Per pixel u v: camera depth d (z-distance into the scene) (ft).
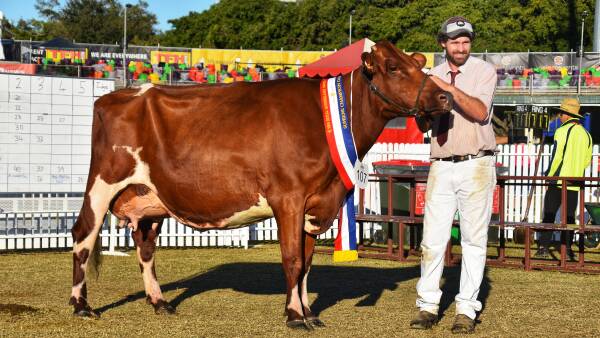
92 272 22.17
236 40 168.66
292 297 20.45
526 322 22.09
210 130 20.94
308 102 20.42
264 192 20.48
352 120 20.44
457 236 43.14
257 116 20.54
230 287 28.02
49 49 106.32
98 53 111.14
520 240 45.21
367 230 46.68
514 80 103.86
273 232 44.75
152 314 22.62
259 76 108.58
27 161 40.19
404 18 145.07
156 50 115.44
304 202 20.21
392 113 20.03
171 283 28.94
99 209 21.86
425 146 48.44
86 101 41.60
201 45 171.12
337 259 21.99
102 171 21.80
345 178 20.38
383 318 22.38
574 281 30.50
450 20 20.43
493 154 20.68
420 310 21.29
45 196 41.83
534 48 137.18
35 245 39.40
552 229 33.47
